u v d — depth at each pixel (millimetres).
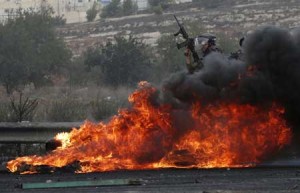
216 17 195250
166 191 24047
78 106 57750
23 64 114250
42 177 28578
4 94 98938
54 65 127375
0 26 122562
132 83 117312
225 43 114562
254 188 24406
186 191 23938
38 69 116625
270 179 26578
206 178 27203
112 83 118188
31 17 133250
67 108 54312
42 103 69562
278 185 25031
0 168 31188
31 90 107188
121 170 30297
